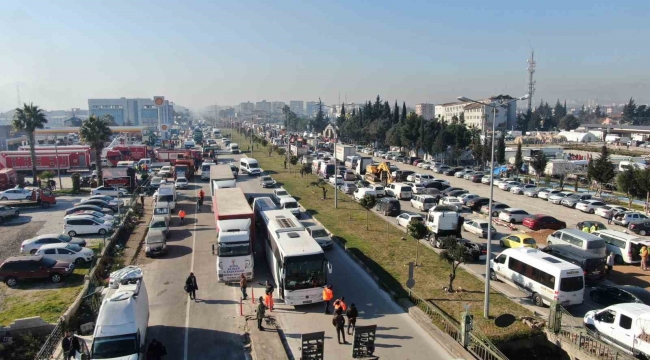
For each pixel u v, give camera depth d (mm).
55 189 63344
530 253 25750
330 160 81188
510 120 176000
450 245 25328
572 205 51156
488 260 22062
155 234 34281
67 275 28344
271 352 18984
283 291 23500
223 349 19797
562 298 22938
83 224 38812
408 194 55969
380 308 23797
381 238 37250
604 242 29922
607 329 20031
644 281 27812
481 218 43281
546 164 68438
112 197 52781
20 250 34438
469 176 73188
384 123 124688
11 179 61406
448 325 20938
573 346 19594
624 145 122750
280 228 27672
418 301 23969
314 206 51500
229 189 40125
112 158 83812
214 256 33375
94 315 22906
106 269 30234
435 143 91938
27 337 20078
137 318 18031
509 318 20266
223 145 144125
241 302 23375
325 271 23734
